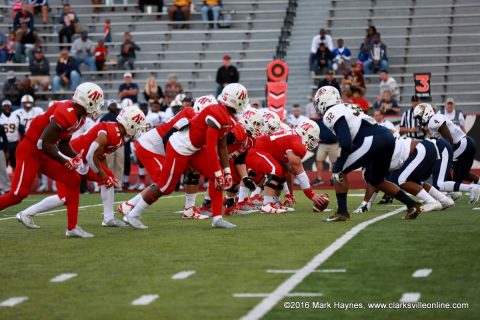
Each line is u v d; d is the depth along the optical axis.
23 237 21.05
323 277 14.96
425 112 28.23
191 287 14.38
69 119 19.80
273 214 25.66
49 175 20.84
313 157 43.31
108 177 21.55
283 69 40.31
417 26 53.41
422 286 14.22
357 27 54.22
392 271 15.38
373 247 17.94
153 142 24.16
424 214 24.50
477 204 27.97
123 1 59.72
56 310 13.17
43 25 57.84
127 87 47.56
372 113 47.28
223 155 21.38
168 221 24.30
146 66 54.88
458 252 17.23
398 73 52.03
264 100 50.44
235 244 18.75
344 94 44.34
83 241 20.00
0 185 40.94
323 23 54.72
